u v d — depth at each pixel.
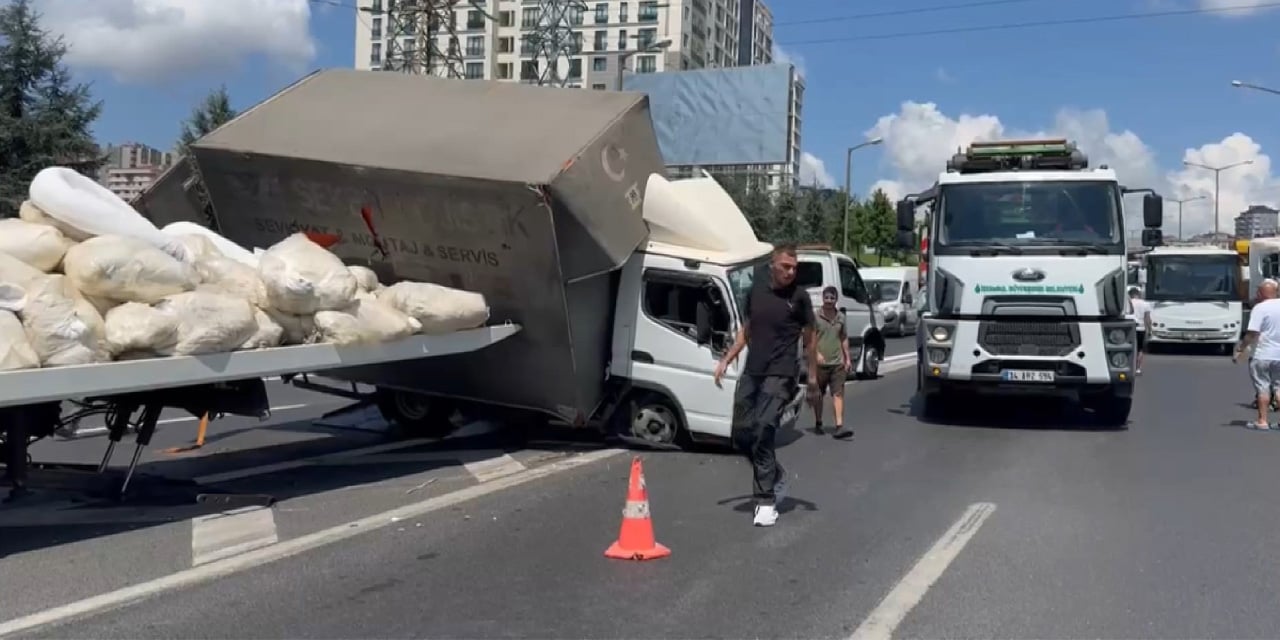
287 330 8.28
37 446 11.12
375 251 10.62
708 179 12.36
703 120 33.44
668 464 10.34
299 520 7.89
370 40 106.44
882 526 7.87
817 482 9.65
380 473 9.83
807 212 47.34
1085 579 6.52
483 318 9.81
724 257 10.87
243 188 10.85
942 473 10.14
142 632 5.45
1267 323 13.30
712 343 10.77
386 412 12.08
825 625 5.62
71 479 8.12
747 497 8.86
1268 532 7.77
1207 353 30.31
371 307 8.75
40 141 30.36
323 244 10.64
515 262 9.93
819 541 7.41
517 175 9.45
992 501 8.80
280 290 8.07
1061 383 12.55
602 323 10.88
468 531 7.61
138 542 7.21
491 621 5.66
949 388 13.05
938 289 13.00
